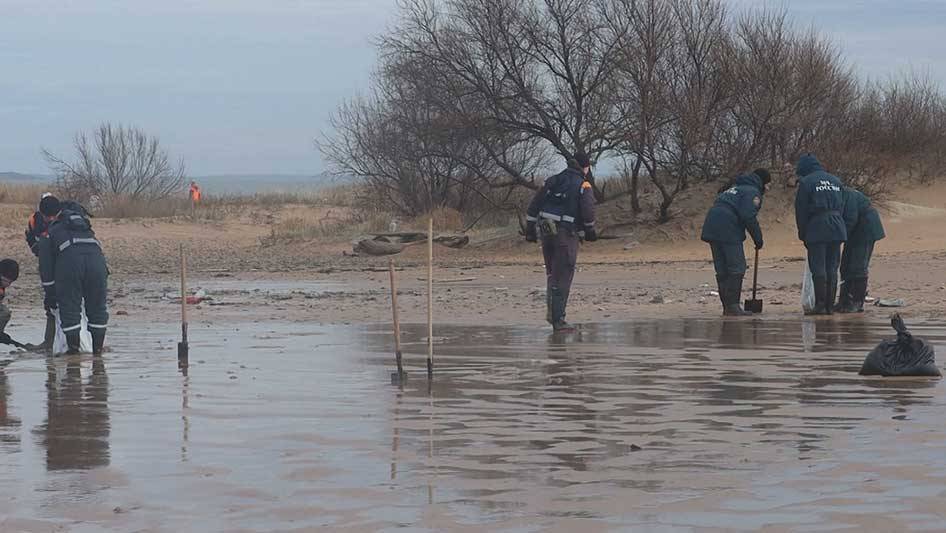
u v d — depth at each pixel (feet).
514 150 154.51
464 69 141.49
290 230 173.58
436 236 142.82
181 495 22.98
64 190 230.48
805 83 136.98
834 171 136.05
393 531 20.31
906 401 32.30
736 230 60.08
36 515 21.67
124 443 28.04
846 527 20.10
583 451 26.45
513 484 23.48
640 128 134.62
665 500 22.03
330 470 24.89
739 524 20.39
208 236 178.81
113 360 44.42
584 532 20.06
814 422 29.37
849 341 47.52
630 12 135.64
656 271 102.73
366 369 40.29
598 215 141.69
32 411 32.94
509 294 79.15
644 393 34.45
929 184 153.58
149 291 88.58
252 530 20.57
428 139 146.51
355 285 93.61
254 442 27.89
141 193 230.48
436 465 25.22
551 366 40.63
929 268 92.22
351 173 179.73
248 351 46.19
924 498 21.77
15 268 49.03
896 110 159.53
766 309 64.03
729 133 138.62
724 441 27.25
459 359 42.88
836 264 59.98
